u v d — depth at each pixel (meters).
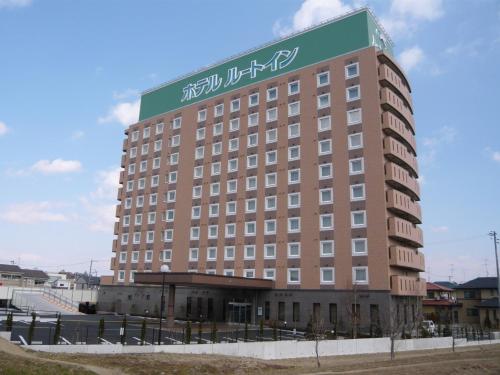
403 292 51.38
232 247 64.56
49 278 139.00
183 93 80.00
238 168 67.19
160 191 77.94
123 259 80.44
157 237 75.62
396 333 37.19
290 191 60.38
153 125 83.31
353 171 55.53
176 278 50.31
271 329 52.59
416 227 61.72
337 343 37.16
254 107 67.94
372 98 56.03
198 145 74.06
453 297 101.19
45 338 35.78
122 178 86.12
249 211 64.00
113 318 62.16
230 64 73.69
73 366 21.97
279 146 63.25
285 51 66.75
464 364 28.36
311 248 56.53
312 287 55.22
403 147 57.88
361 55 58.47
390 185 55.72
